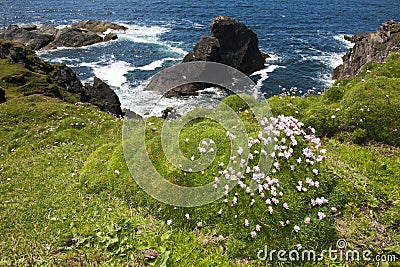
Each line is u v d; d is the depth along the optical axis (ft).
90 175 30.63
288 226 23.48
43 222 25.58
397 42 102.63
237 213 24.13
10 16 282.36
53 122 53.93
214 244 23.00
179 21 263.29
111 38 204.44
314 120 38.50
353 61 130.31
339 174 29.35
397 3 333.01
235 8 316.81
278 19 264.93
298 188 25.36
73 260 21.93
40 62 105.70
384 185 28.81
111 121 50.08
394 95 39.70
